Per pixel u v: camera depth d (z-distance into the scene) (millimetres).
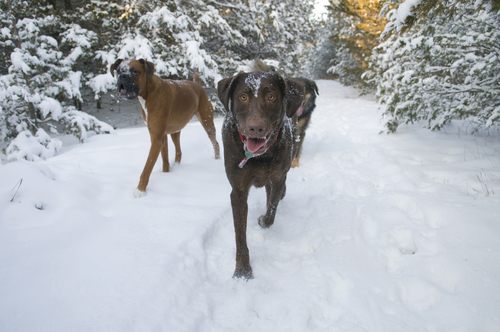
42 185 2850
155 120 3352
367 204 2893
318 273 1940
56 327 1475
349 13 12812
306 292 1797
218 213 2699
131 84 3129
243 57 12008
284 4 13164
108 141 5383
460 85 4191
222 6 9719
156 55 7754
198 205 2852
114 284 1776
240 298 1825
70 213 2459
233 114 2178
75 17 7984
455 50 4195
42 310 1570
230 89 2164
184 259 2088
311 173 4078
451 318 1521
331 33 20656
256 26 10297
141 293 1718
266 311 1773
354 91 16047
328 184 3492
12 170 2977
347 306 1658
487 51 4133
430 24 4289
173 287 1814
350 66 15688
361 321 1550
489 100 4070
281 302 1801
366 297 1705
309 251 2350
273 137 2154
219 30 9148
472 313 1513
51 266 1898
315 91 4777
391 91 5285
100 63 8398
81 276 1834
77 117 5836
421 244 2227
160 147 3367
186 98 3828
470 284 1688
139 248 2125
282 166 2311
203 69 8047
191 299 1793
